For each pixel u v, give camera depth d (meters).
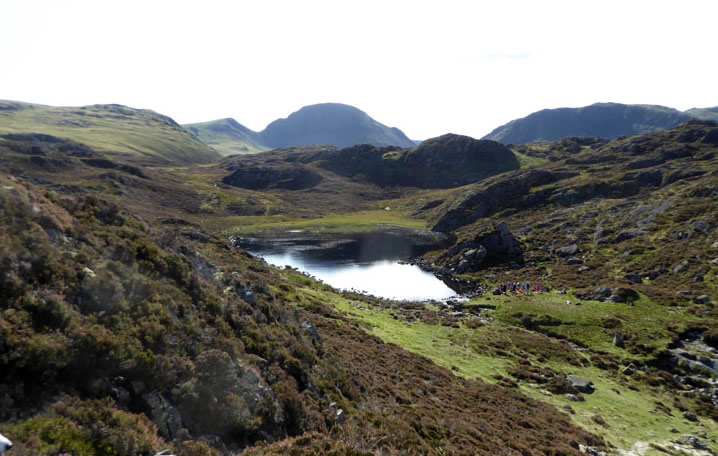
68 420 8.33
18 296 9.97
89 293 12.04
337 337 33.66
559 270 75.62
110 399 9.59
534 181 158.12
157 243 19.27
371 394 21.34
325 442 11.97
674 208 90.06
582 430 25.23
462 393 27.77
